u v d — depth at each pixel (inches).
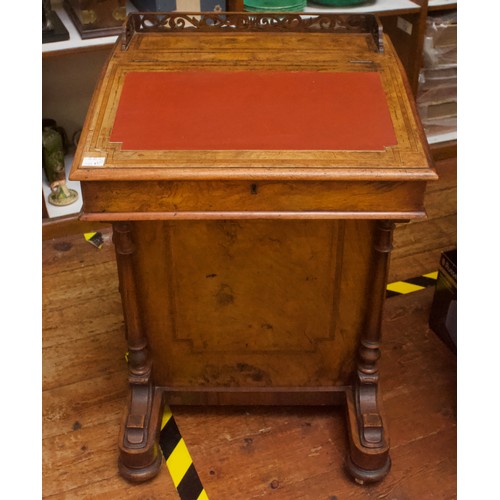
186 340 86.0
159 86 77.4
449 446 90.2
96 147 67.7
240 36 88.4
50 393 97.4
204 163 65.6
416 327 107.5
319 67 81.3
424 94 139.0
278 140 68.8
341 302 82.7
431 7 126.0
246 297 82.4
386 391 97.3
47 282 115.7
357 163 65.9
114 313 110.4
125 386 98.7
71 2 116.5
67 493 85.0
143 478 85.0
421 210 68.1
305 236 77.4
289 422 93.3
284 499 84.0
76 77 132.1
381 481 86.0
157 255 78.7
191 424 93.0
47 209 124.7
